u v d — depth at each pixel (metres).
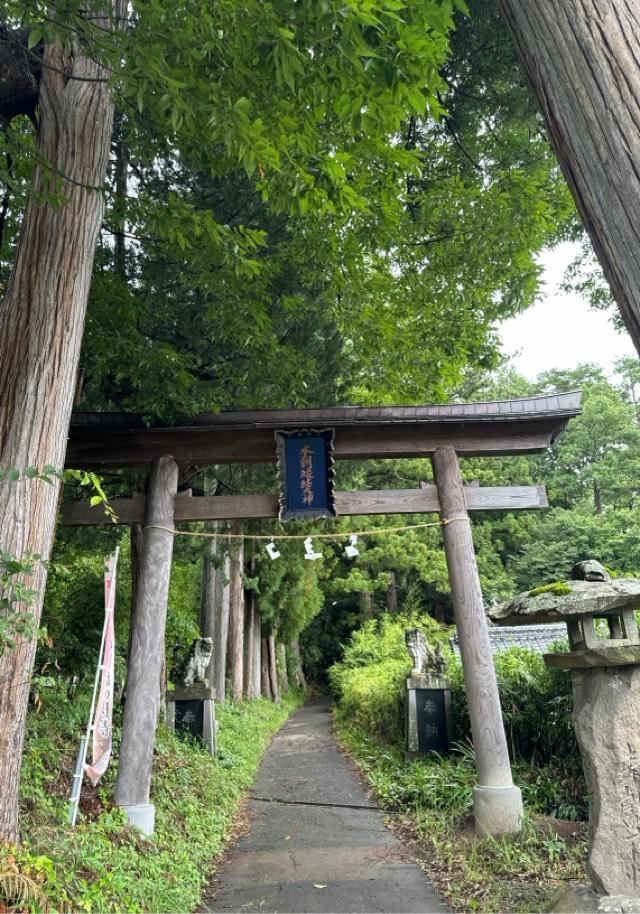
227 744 11.01
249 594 20.61
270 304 7.86
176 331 7.84
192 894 4.65
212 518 7.11
